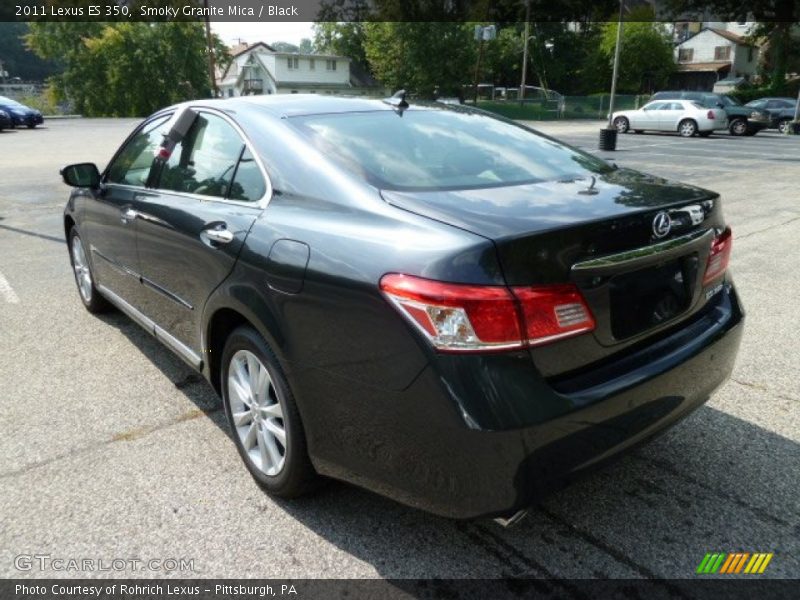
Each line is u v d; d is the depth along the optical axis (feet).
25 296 17.52
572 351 6.66
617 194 7.89
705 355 7.98
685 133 84.07
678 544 7.95
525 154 9.49
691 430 10.56
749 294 17.51
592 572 7.51
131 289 12.41
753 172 45.27
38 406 11.38
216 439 10.35
